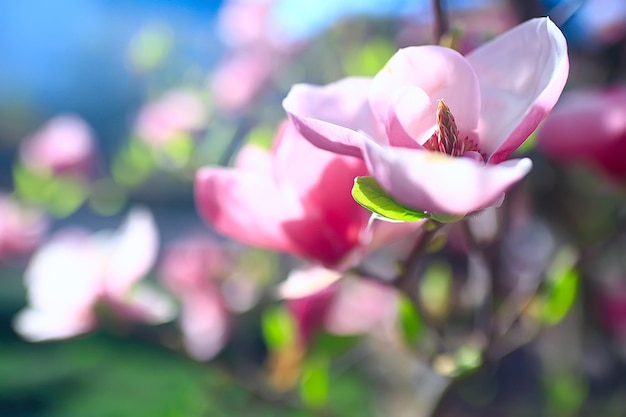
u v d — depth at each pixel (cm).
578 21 91
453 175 40
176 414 117
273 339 83
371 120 49
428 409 67
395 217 45
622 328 100
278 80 164
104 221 371
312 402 81
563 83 42
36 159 174
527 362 117
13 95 545
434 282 98
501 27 82
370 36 139
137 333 92
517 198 77
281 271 150
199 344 136
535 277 82
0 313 357
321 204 56
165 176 173
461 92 46
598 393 104
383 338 126
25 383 283
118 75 322
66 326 91
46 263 93
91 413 241
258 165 60
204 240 188
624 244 96
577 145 72
